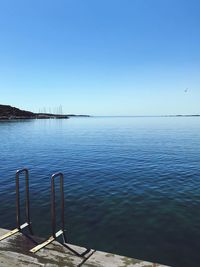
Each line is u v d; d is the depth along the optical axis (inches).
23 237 220.7
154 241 320.8
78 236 334.6
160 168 757.3
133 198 481.7
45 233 339.9
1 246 205.5
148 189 540.4
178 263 275.0
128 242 319.3
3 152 1130.7
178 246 308.3
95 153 1080.2
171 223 371.2
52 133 2343.8
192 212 410.3
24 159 943.0
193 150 1145.4
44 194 510.3
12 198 485.7
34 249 199.9
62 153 1090.7
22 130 2743.6
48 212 414.0
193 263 274.5
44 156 1011.3
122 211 417.7
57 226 362.3
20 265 180.1
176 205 442.3
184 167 767.7
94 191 528.4
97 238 329.4
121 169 750.5
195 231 345.4
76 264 181.2
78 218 390.6
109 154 1047.0
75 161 893.8
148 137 1857.8
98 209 427.5
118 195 500.7
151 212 412.5
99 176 663.8
